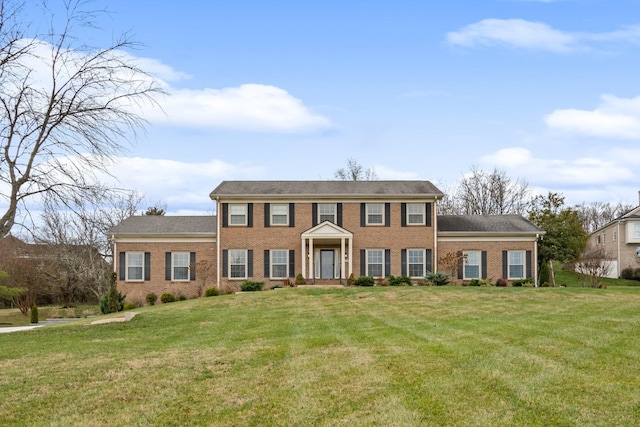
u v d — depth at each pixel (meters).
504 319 17.98
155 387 10.11
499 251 36.66
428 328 16.28
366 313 20.80
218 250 36.19
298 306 24.05
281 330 17.12
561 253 40.12
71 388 10.18
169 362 12.23
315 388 9.70
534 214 42.56
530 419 7.84
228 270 36.19
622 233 53.53
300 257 36.25
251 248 36.31
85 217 14.61
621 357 11.48
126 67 15.11
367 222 36.56
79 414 8.68
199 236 36.44
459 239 36.81
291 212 36.47
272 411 8.58
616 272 53.88
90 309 42.91
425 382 9.80
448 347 12.91
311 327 17.56
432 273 35.22
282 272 36.25
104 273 46.56
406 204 36.69
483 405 8.48
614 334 14.36
